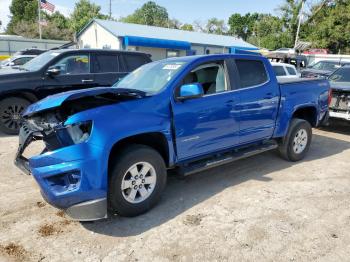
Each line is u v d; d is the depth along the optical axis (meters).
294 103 5.56
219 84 4.64
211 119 4.37
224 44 32.84
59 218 3.80
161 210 4.00
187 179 5.00
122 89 3.73
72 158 3.28
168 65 4.60
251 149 5.17
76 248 3.25
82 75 7.93
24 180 4.84
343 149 6.84
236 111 4.66
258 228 3.61
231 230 3.57
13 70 7.57
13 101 7.23
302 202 4.25
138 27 30.34
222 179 5.01
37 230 3.55
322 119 6.30
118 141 3.55
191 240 3.38
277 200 4.29
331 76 9.24
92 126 3.37
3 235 3.45
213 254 3.16
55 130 3.44
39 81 7.38
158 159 3.88
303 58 20.31
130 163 3.63
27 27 51.88
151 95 3.90
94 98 3.87
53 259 3.08
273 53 20.28
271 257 3.12
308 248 3.26
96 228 3.60
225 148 4.73
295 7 45.69
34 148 5.23
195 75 4.41
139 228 3.60
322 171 5.42
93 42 29.50
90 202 3.34
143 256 3.13
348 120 7.72
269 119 5.21
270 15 53.47
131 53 8.81
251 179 5.02
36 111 3.68
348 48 43.47
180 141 4.09
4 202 4.16
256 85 5.00
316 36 43.69
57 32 52.34
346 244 3.34
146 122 3.72
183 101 4.11
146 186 3.87
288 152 5.74
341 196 4.45
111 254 3.15
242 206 4.12
